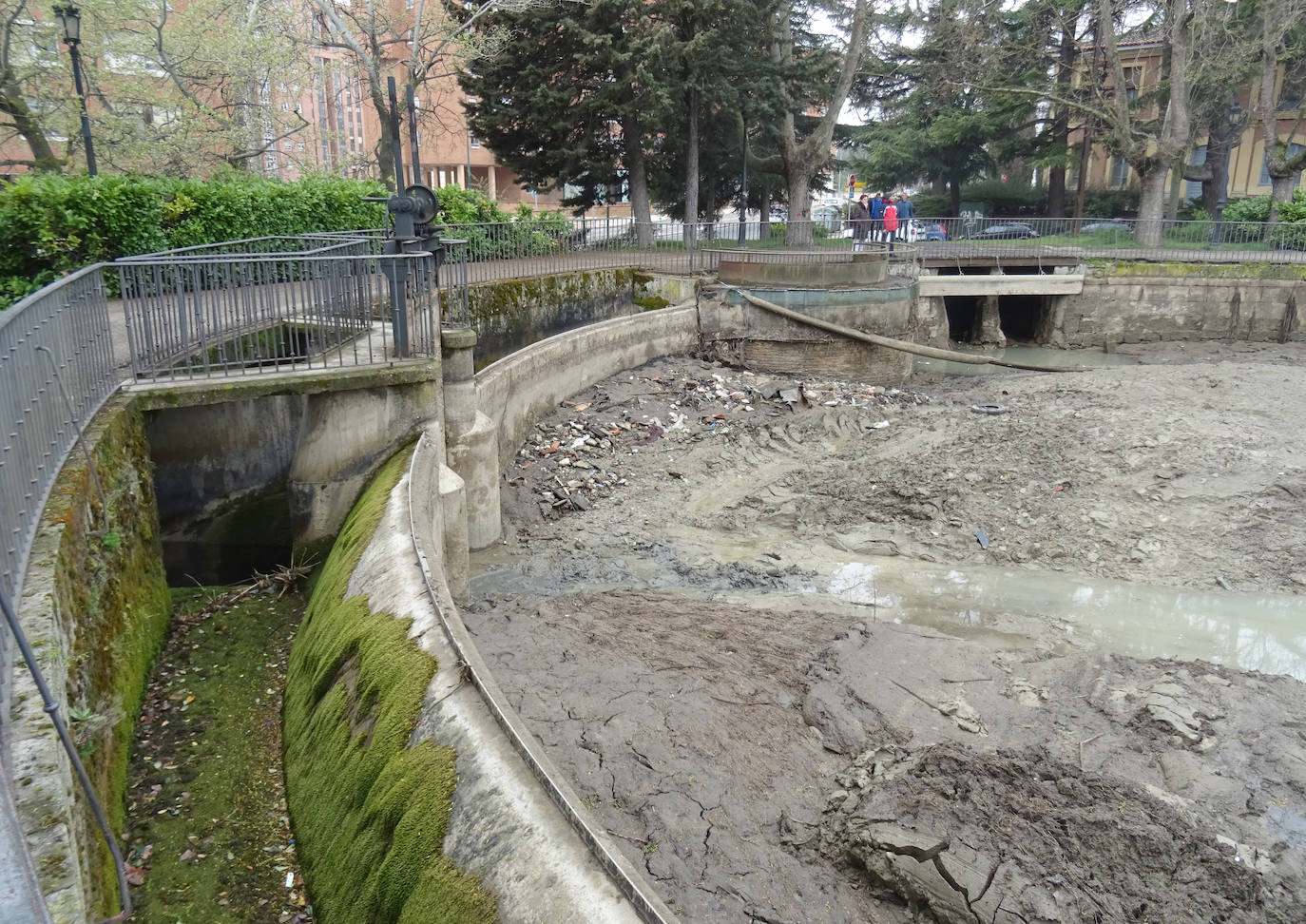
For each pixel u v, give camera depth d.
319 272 11.19
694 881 6.68
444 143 53.41
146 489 9.21
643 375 21.20
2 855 3.41
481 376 15.29
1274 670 10.84
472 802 4.90
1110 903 6.35
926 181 52.88
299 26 33.12
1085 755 8.55
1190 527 14.02
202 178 26.44
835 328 22.86
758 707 9.20
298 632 9.21
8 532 5.48
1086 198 49.94
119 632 7.48
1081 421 17.33
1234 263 30.03
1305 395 18.34
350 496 10.76
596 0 26.80
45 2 23.44
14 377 5.92
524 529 14.60
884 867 6.64
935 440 17.55
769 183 40.19
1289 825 7.62
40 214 14.28
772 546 14.16
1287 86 42.72
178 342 10.00
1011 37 44.28
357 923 5.21
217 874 6.25
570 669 9.73
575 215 34.62
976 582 13.08
